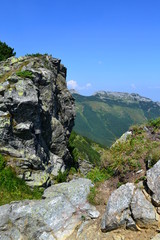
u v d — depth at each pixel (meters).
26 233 13.37
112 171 14.88
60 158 33.81
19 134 27.03
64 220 13.14
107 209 12.25
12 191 22.95
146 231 10.98
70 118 41.50
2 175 23.66
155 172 12.06
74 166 41.28
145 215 11.07
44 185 26.34
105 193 13.77
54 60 39.94
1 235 13.67
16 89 27.48
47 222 13.26
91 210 13.16
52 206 13.88
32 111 27.70
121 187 12.70
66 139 40.53
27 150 27.44
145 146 15.11
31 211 13.87
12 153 26.00
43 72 33.22
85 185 14.68
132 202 11.77
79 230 12.47
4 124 25.83
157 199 11.24
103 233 11.87
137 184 12.57
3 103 26.56
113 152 16.14
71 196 14.19
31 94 27.98
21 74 29.59
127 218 11.46
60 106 38.72
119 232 11.52
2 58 41.31
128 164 14.38
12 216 14.02
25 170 25.91
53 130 33.91
